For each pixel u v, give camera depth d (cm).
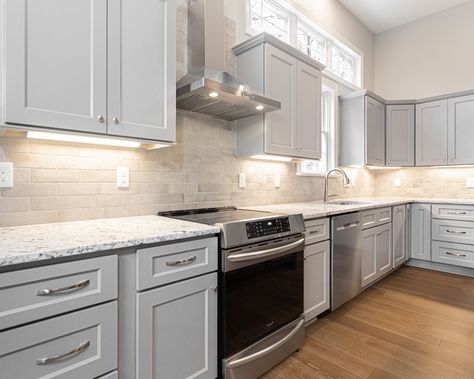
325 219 224
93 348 104
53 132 123
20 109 112
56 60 120
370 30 441
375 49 451
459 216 335
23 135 133
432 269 360
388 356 180
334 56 390
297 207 251
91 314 103
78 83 127
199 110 208
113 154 172
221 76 187
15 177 140
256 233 158
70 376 98
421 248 364
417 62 413
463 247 332
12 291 87
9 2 109
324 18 346
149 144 164
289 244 177
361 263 268
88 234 120
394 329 212
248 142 230
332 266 230
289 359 178
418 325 218
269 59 218
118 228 136
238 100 186
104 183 169
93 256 104
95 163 165
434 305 254
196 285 134
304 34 340
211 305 141
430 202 356
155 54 153
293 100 240
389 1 372
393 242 330
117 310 110
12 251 91
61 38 122
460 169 385
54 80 120
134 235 118
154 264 120
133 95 144
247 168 251
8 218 138
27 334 89
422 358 178
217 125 228
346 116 376
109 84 136
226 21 235
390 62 437
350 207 255
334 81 370
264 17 287
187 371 132
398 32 430
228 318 144
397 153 396
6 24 108
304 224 196
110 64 136
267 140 219
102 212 168
